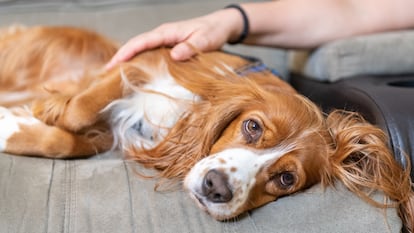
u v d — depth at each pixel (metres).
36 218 0.96
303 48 1.82
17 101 1.63
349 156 1.29
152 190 1.11
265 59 2.35
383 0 1.85
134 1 2.49
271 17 1.70
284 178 1.24
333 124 1.36
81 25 2.34
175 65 1.47
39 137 1.28
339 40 1.69
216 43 1.55
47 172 1.10
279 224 1.07
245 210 1.17
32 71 1.72
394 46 1.63
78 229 0.96
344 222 1.05
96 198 1.03
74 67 1.70
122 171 1.17
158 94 1.43
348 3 1.83
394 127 1.16
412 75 1.63
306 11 1.76
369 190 1.17
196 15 2.45
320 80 1.73
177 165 1.32
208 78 1.43
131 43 1.49
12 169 1.07
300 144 1.26
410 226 1.16
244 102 1.34
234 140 1.29
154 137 1.45
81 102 1.35
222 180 1.13
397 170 1.15
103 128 1.46
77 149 1.33
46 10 2.41
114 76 1.43
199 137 1.34
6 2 2.36
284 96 1.35
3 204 0.96
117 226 0.98
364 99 1.28
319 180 1.28
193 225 1.04
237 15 1.63
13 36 1.77
